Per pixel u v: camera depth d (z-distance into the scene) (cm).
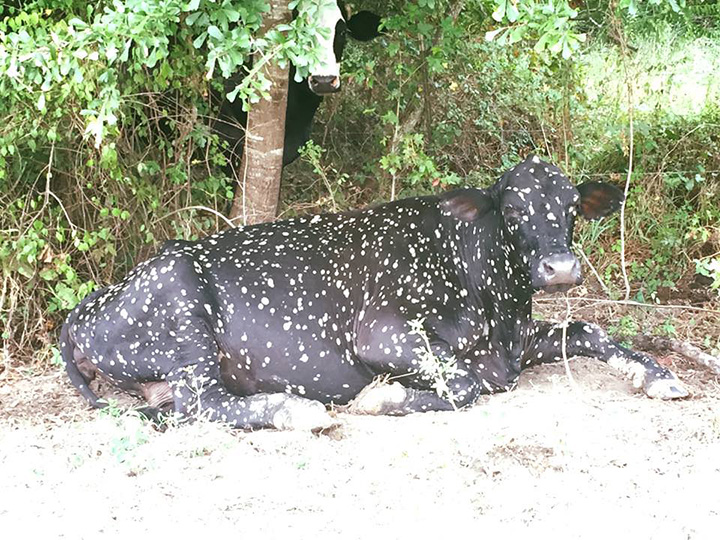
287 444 321
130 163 473
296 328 371
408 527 265
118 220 466
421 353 362
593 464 304
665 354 440
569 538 258
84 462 312
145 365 366
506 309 384
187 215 483
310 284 375
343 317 374
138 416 351
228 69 357
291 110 566
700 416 347
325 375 374
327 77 481
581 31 736
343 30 544
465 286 380
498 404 364
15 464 310
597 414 347
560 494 283
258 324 370
